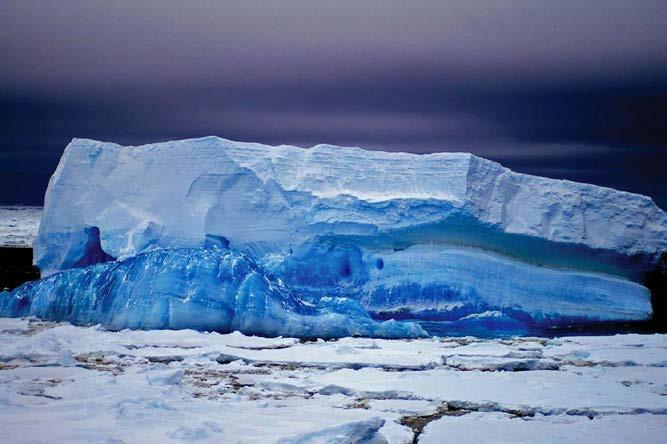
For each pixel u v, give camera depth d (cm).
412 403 1617
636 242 3253
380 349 2269
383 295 3198
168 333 2364
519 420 1476
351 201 3262
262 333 2519
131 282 2570
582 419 1500
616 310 3225
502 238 3259
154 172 3425
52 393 1510
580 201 3294
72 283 2659
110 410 1342
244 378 1848
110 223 3378
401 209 3219
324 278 3288
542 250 3269
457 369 2003
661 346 2366
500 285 3191
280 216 3312
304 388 1741
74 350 2119
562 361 2122
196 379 1827
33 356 1956
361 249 3294
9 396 1441
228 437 1229
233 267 2598
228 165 3344
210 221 3306
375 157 3419
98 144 3550
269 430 1292
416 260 3212
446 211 3175
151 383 1608
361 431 1203
